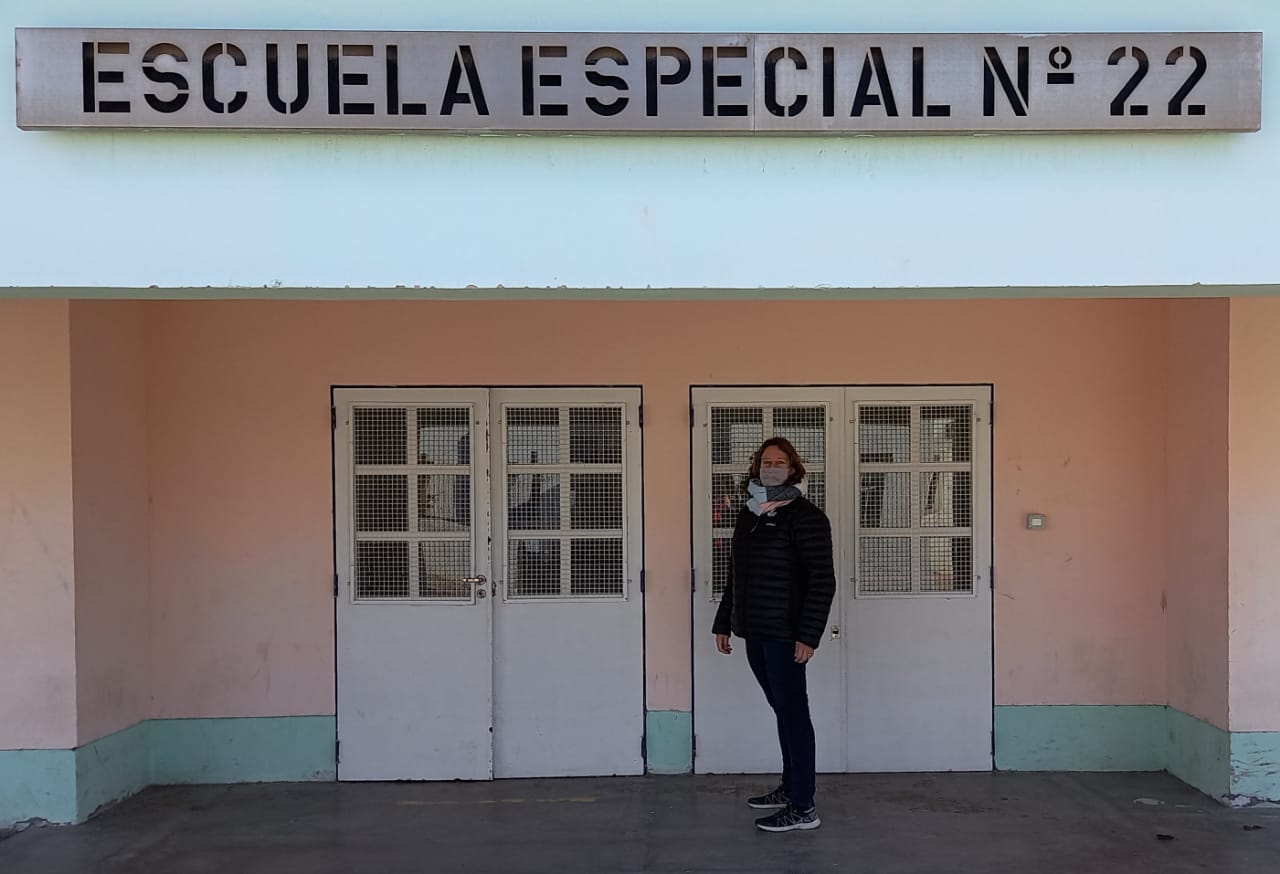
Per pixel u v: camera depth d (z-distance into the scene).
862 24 3.14
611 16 3.12
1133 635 5.26
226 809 4.88
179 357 5.18
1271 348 4.71
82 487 4.68
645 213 3.13
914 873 4.12
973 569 5.27
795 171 3.14
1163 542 5.25
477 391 5.22
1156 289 3.26
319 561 5.21
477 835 4.55
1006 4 3.14
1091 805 4.83
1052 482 5.27
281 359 5.21
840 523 5.25
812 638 4.36
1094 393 5.26
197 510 5.19
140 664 5.12
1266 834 4.47
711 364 5.23
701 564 5.23
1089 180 3.14
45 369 4.60
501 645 5.23
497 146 3.11
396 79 3.04
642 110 3.06
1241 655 4.75
